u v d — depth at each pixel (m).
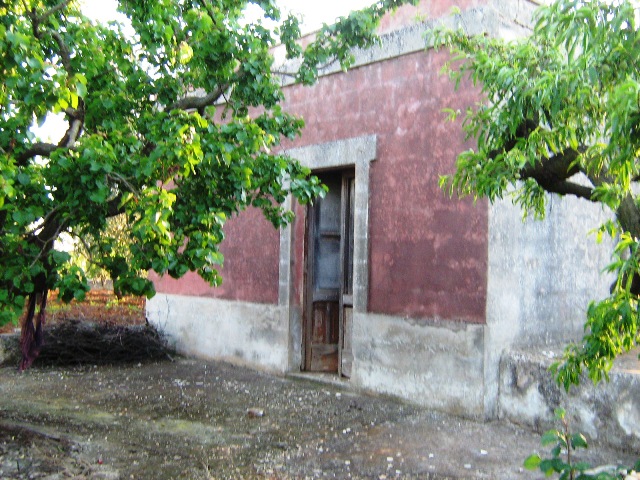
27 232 3.81
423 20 6.45
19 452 4.65
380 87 6.88
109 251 3.97
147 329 9.34
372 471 4.70
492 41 3.80
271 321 7.96
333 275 7.93
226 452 5.07
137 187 3.78
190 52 4.67
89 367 8.28
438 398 6.20
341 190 7.70
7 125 3.71
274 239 8.02
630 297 2.20
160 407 6.40
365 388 6.89
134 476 4.50
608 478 2.29
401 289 6.59
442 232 6.23
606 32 2.21
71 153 3.71
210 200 4.21
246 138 4.23
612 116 2.10
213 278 3.93
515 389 5.79
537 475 4.63
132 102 4.59
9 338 8.25
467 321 5.99
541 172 2.98
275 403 6.57
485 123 3.12
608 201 2.44
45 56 4.57
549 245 6.51
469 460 4.93
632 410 5.00
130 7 4.61
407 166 6.57
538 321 6.36
